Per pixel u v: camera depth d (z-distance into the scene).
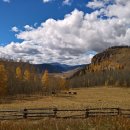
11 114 32.56
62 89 162.25
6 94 100.50
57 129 14.02
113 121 14.63
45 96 107.19
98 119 15.89
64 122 16.09
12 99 87.06
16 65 147.75
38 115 30.56
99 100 75.00
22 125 15.65
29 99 87.94
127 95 106.62
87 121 15.55
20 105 58.91
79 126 14.34
